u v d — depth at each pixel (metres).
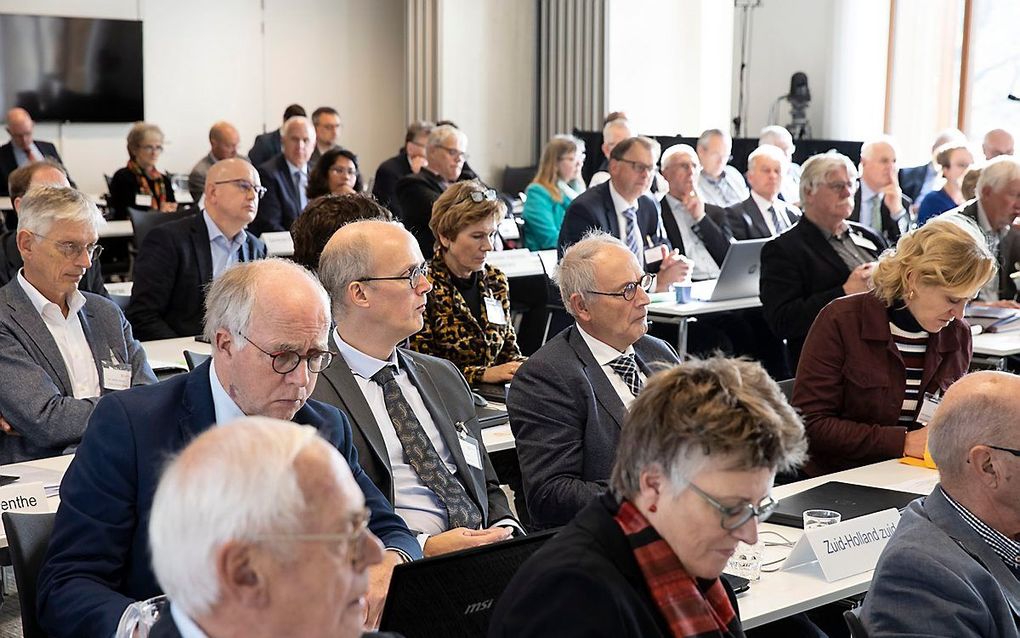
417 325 2.83
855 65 10.04
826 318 3.44
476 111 11.09
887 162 7.05
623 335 3.03
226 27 11.03
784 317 4.95
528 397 2.99
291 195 7.95
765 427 1.55
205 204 5.02
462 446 2.93
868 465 3.27
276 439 1.15
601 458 2.96
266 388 2.17
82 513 2.14
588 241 3.09
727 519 1.56
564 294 3.05
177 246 4.91
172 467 1.16
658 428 1.58
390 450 2.80
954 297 3.24
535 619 1.56
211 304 2.20
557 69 11.09
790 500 2.88
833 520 2.55
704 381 1.60
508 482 3.75
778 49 10.85
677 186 6.71
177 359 4.26
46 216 3.36
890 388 3.38
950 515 2.14
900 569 2.04
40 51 10.21
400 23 11.90
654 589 1.59
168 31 10.77
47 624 2.10
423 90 11.16
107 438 2.17
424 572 1.85
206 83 11.00
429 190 7.02
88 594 2.06
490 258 6.46
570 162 7.54
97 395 3.49
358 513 1.15
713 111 10.81
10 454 3.36
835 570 2.44
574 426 2.96
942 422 2.15
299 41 11.41
